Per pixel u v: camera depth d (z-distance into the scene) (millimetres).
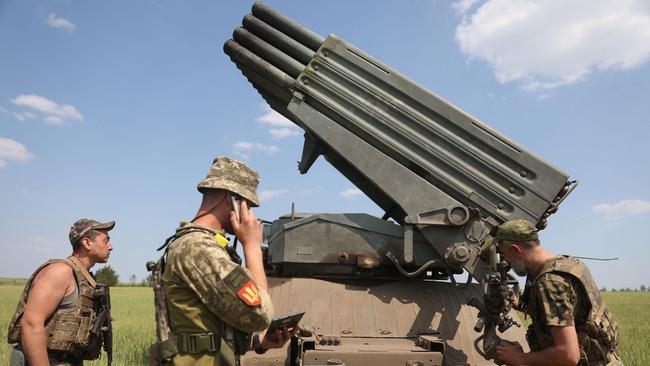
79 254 5363
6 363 10375
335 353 4777
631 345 13031
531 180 5691
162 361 3074
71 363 5062
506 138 5789
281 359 5055
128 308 27141
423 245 5973
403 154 5953
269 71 6609
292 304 5738
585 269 4352
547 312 4121
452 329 5496
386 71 6105
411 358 4812
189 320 3062
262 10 6828
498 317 4625
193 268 3037
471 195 5785
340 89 6195
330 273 6277
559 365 4078
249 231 3406
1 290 47062
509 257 4559
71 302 5020
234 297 2988
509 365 4430
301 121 6305
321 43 6559
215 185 3396
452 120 5895
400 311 5672
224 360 3053
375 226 6160
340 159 7008
